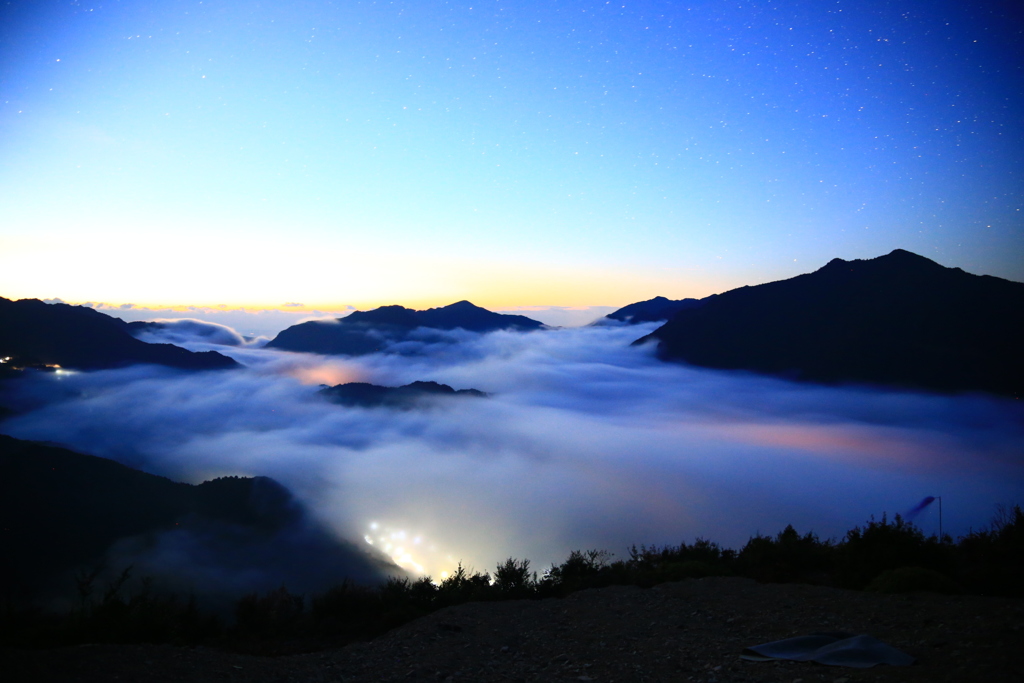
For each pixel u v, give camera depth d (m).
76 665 6.32
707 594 9.41
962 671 4.96
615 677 6.01
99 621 9.09
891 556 9.86
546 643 7.66
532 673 6.48
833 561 11.27
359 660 7.36
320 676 6.70
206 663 6.88
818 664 5.67
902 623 6.79
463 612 9.52
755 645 6.59
